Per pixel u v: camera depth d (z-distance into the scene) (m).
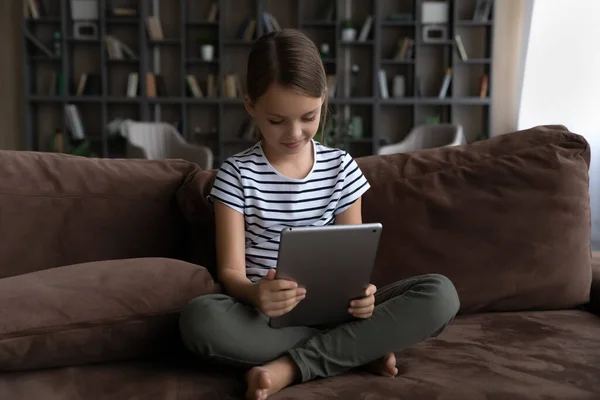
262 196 1.28
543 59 4.82
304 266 1.02
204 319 1.04
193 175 1.56
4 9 5.48
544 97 4.85
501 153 1.53
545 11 4.79
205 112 5.68
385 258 1.45
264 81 1.12
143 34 5.29
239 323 1.06
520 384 1.00
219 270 1.24
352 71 5.59
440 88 5.50
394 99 5.36
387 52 5.69
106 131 5.35
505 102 5.47
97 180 1.47
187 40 5.60
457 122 5.72
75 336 1.07
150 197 1.50
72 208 1.43
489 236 1.44
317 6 5.62
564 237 1.44
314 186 1.31
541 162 1.49
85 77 5.36
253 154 1.31
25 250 1.38
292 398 0.97
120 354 1.13
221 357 1.06
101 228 1.45
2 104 5.54
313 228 0.99
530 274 1.43
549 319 1.37
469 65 5.68
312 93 1.12
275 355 1.09
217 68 5.63
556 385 1.00
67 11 5.34
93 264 1.22
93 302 1.10
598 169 4.55
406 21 5.39
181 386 1.02
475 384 1.00
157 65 5.59
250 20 5.43
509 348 1.18
